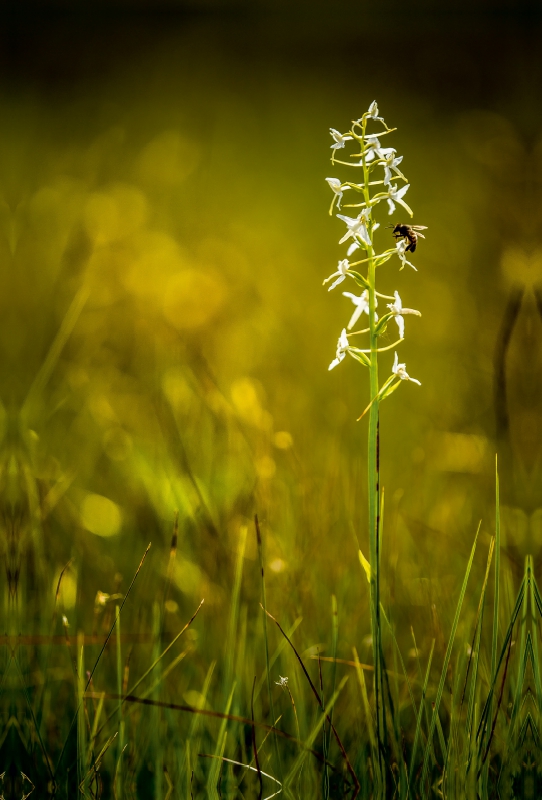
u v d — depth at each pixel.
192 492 3.07
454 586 2.69
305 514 2.92
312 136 9.96
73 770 2.15
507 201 6.93
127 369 4.83
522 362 4.32
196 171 8.85
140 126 10.10
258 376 4.46
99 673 2.43
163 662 2.47
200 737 2.14
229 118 10.51
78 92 11.34
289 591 2.54
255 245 6.91
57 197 6.79
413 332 5.36
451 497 3.42
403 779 1.83
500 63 11.16
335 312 5.63
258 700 2.29
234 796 2.03
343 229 7.59
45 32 12.67
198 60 12.32
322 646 2.44
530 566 1.91
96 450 3.92
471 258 6.33
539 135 7.62
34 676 2.46
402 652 2.54
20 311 4.97
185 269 5.86
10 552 2.54
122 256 5.80
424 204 7.63
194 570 2.89
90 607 2.76
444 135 9.52
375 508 1.76
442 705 2.25
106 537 3.20
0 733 2.27
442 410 4.12
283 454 3.43
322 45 12.45
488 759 1.84
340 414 3.79
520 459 3.33
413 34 12.47
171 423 3.55
